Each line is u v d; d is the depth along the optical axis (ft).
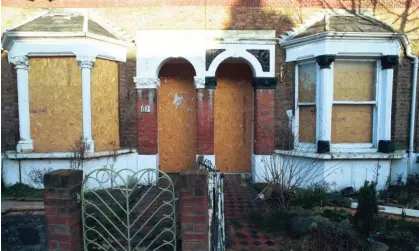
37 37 19.71
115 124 22.66
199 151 22.91
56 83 20.54
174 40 22.53
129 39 22.65
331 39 19.77
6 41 20.06
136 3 22.49
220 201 13.00
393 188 20.74
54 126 20.71
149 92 22.80
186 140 26.68
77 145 20.13
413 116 22.21
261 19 22.58
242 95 26.35
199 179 9.43
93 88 20.80
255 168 23.06
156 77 22.84
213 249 10.35
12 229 14.11
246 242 13.02
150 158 22.93
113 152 21.29
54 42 19.89
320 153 20.33
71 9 22.47
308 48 21.06
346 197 18.85
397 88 22.18
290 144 22.84
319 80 20.70
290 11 22.57
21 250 13.20
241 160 26.61
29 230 14.12
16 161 20.61
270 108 22.91
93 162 20.70
